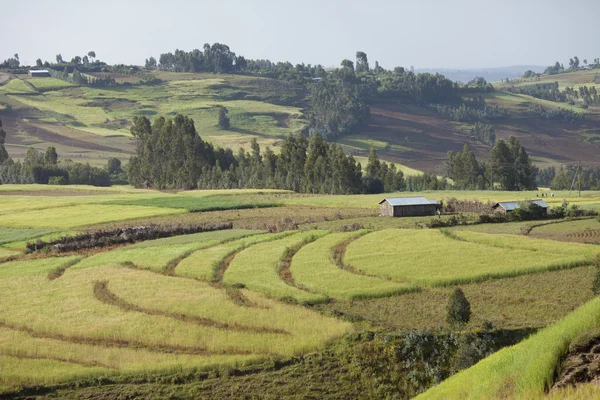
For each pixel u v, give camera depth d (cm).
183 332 5281
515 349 3572
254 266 7538
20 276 7438
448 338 4959
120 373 4616
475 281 6719
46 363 4741
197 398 4359
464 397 3200
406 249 8225
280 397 4394
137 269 7631
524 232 9562
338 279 6869
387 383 4606
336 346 5009
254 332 5331
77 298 6353
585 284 6406
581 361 3131
